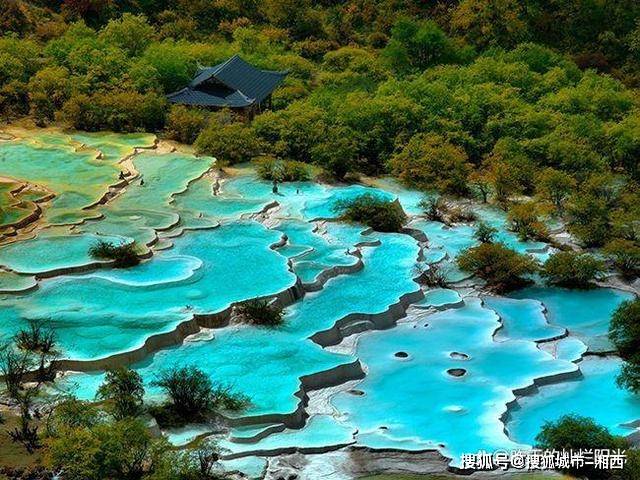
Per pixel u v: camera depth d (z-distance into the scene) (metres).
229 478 45.94
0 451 46.31
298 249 72.56
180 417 51.12
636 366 56.00
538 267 70.00
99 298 63.41
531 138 92.31
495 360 59.19
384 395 55.50
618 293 68.81
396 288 67.38
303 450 49.25
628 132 90.69
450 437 51.03
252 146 90.88
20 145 92.12
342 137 89.44
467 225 79.19
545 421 53.03
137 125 99.06
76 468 43.78
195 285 65.69
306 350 58.81
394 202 78.69
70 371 55.28
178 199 81.44
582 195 79.81
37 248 69.94
